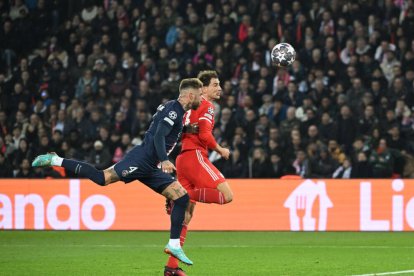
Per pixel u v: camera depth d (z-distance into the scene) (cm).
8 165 4222
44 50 4812
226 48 4497
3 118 4447
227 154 2194
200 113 2177
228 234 3247
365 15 4534
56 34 4881
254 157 3788
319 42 4425
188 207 2152
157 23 4703
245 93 4253
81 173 1925
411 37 4400
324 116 3984
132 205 3369
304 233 3269
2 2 5112
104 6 4944
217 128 4078
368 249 2689
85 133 4231
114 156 4022
